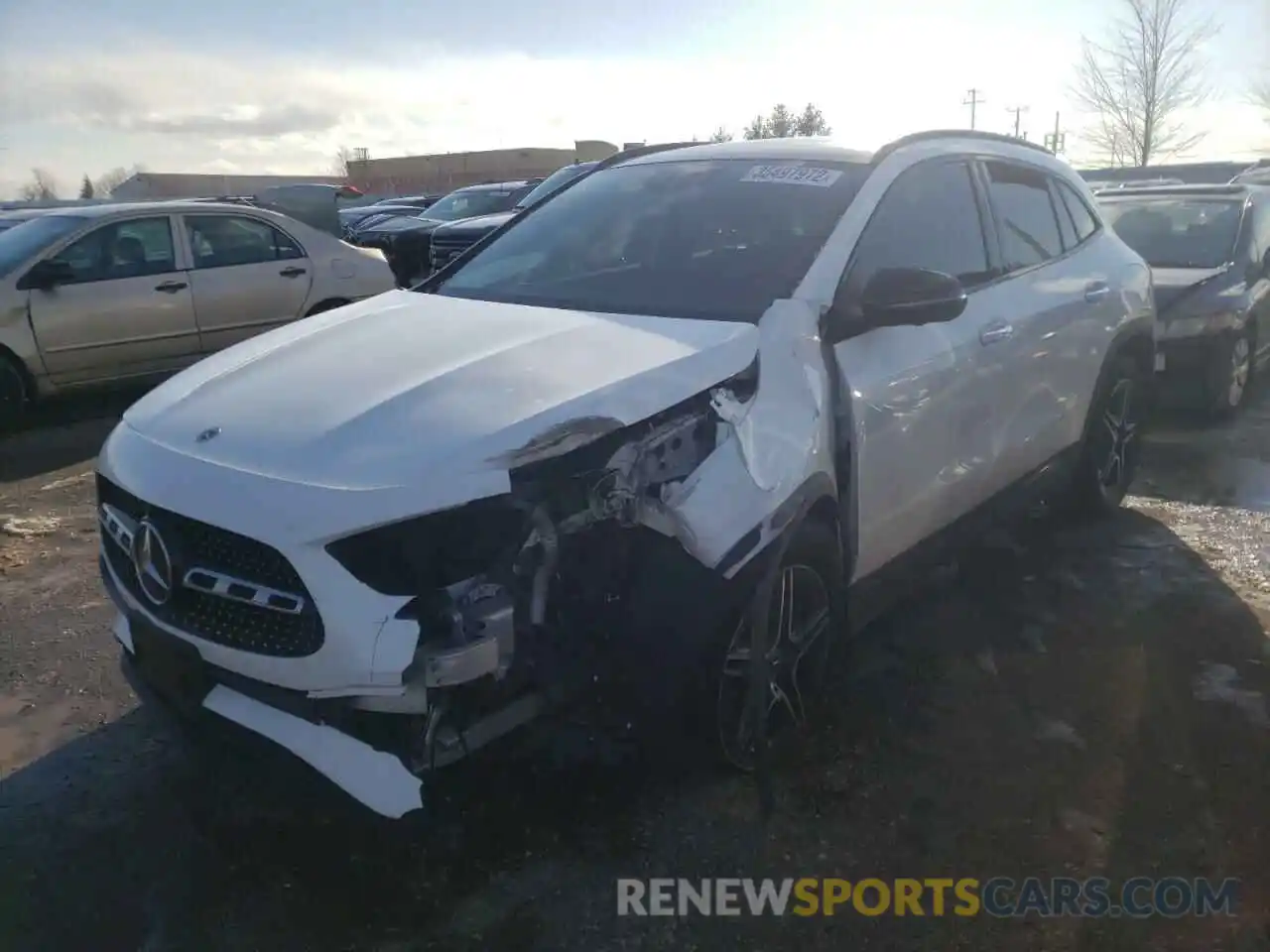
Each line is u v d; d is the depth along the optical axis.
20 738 3.58
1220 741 3.46
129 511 2.83
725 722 3.04
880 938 2.65
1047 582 4.72
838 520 3.36
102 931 2.69
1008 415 4.26
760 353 3.10
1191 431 7.45
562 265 3.90
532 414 2.60
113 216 8.48
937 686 3.82
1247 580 4.73
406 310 3.64
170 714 2.80
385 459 2.48
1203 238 8.26
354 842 3.00
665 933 2.66
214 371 3.21
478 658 2.44
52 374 8.14
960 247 4.12
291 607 2.43
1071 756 3.39
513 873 2.87
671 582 2.76
